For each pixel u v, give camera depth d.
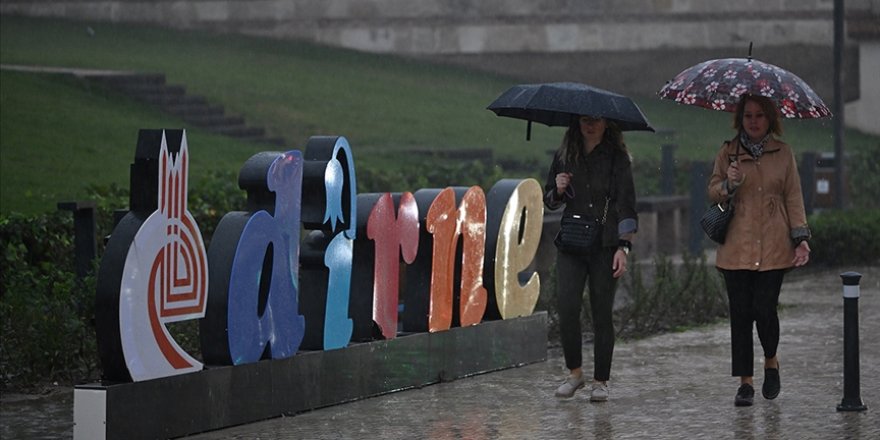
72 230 26.72
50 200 36.88
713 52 76.19
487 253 22.67
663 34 76.62
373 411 18.56
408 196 20.56
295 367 18.33
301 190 18.64
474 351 21.98
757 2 75.81
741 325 18.62
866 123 74.19
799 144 70.50
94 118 50.25
